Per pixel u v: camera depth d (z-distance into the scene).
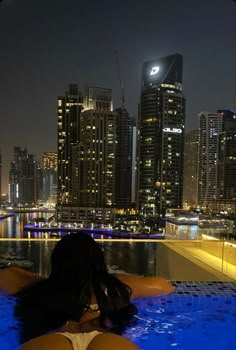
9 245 5.91
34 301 2.12
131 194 103.62
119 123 102.56
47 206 152.75
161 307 2.92
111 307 2.00
